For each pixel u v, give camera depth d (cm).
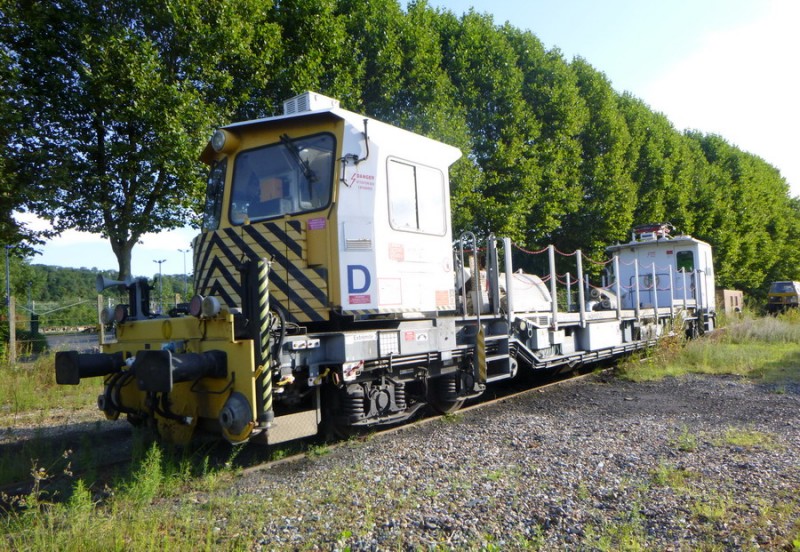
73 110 1261
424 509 432
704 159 3575
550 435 659
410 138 695
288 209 625
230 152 669
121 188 1334
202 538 390
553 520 406
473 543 372
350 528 403
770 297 3588
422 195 707
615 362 1336
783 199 5147
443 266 738
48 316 2967
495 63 2003
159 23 1272
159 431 607
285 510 441
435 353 713
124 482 492
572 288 2422
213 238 661
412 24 1708
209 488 500
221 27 1284
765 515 400
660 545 364
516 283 1019
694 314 1727
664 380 1083
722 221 3419
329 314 598
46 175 1216
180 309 663
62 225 1319
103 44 1182
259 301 524
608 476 498
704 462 529
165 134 1217
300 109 674
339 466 553
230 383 527
